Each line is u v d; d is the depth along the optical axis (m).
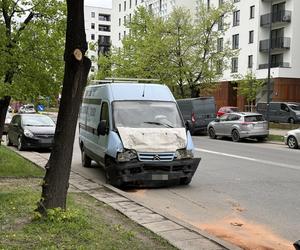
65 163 6.91
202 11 40.34
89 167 15.23
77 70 6.68
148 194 10.81
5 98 12.81
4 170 12.18
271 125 38.78
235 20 60.59
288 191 11.24
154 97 12.72
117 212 8.05
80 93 6.80
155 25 40.75
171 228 7.03
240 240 7.24
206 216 8.80
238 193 10.98
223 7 40.53
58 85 12.65
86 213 7.59
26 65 12.13
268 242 7.14
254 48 57.41
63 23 12.55
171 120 12.23
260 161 17.17
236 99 60.34
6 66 11.71
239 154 19.58
